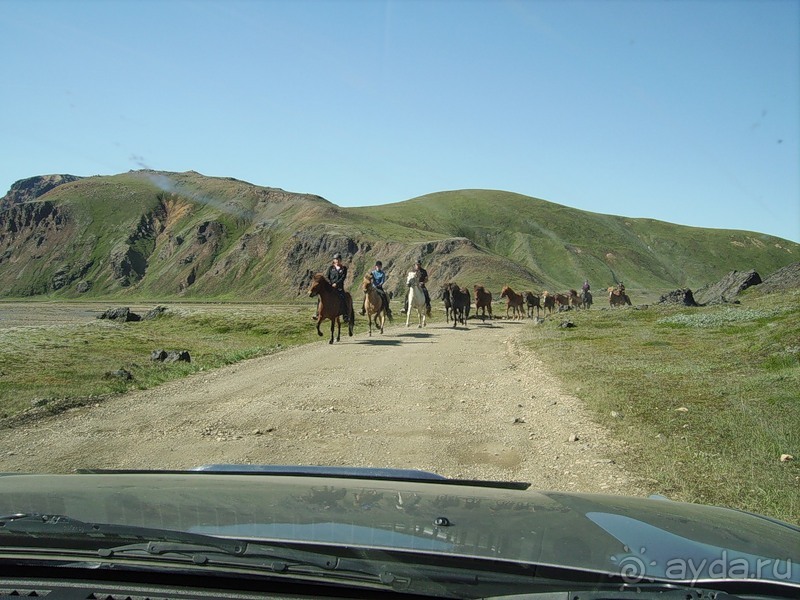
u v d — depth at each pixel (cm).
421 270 3194
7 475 322
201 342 2666
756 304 3234
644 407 1034
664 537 218
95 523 208
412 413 1051
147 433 930
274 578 174
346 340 2333
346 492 271
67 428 962
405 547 188
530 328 2923
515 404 1124
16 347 2031
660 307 3550
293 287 18875
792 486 629
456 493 280
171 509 234
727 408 1006
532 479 702
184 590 177
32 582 179
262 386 1314
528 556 186
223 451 828
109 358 1878
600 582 176
